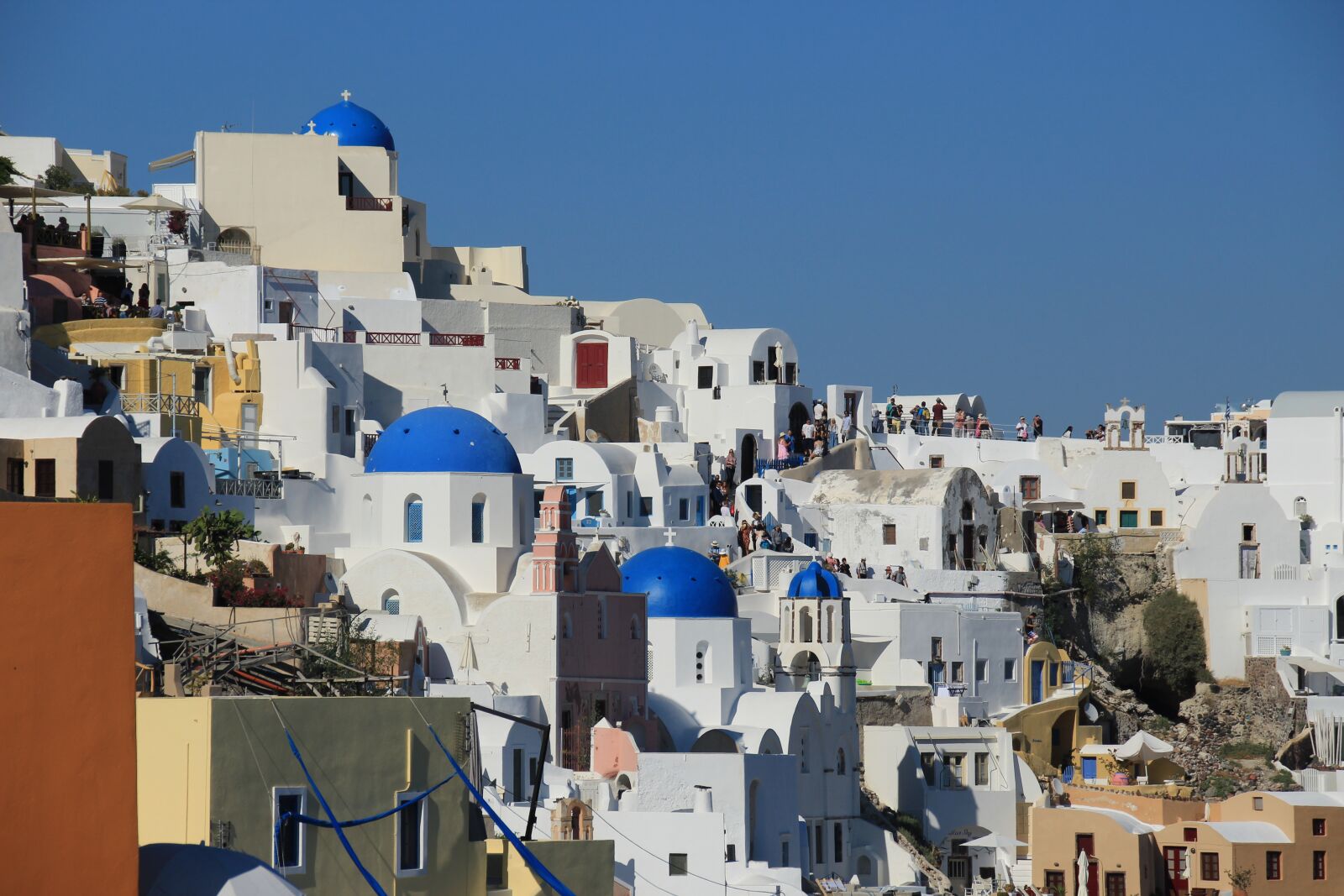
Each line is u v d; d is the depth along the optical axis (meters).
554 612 139.75
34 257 182.38
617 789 133.00
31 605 58.53
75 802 58.69
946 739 170.50
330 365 179.38
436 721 83.19
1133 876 157.38
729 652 154.12
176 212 199.50
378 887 77.56
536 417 191.50
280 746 77.75
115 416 145.88
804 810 153.25
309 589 138.50
